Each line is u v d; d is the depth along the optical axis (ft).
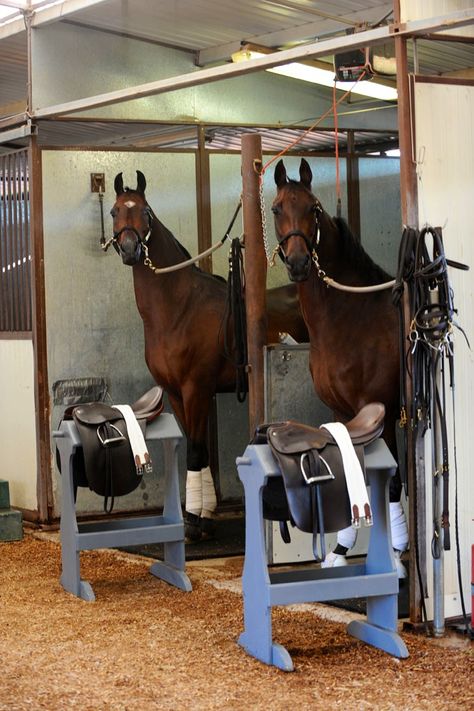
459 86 14.92
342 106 26.07
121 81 23.76
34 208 23.25
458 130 14.90
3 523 21.91
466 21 13.92
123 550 20.93
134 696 12.09
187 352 21.52
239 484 25.18
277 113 25.62
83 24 23.22
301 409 19.42
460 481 14.83
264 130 25.66
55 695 12.14
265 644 13.28
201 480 21.57
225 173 25.14
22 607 16.49
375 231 26.30
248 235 19.12
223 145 26.45
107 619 15.62
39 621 15.60
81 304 23.82
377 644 13.80
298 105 25.82
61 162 23.53
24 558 20.30
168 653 13.79
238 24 22.21
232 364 21.76
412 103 14.56
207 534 21.74
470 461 14.90
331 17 20.71
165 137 25.58
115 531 17.43
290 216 16.44
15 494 24.35
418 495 14.51
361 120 26.25
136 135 25.32
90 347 23.91
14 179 24.06
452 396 14.67
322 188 25.43
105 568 19.34
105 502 17.20
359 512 13.19
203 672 12.96
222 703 11.79
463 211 14.93
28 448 23.84
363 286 17.11
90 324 23.91
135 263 21.13
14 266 24.27
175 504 18.24
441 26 14.15
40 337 23.32
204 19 21.88
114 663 13.39
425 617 14.61
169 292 21.50
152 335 21.88
